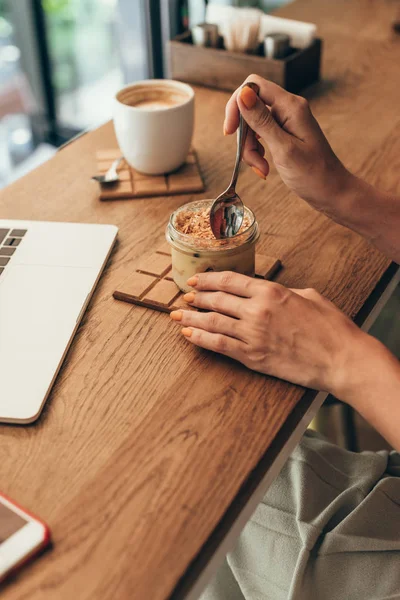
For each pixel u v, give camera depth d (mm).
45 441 663
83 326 818
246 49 1474
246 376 745
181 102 1169
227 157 1237
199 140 1299
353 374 699
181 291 856
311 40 1496
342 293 875
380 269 927
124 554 552
